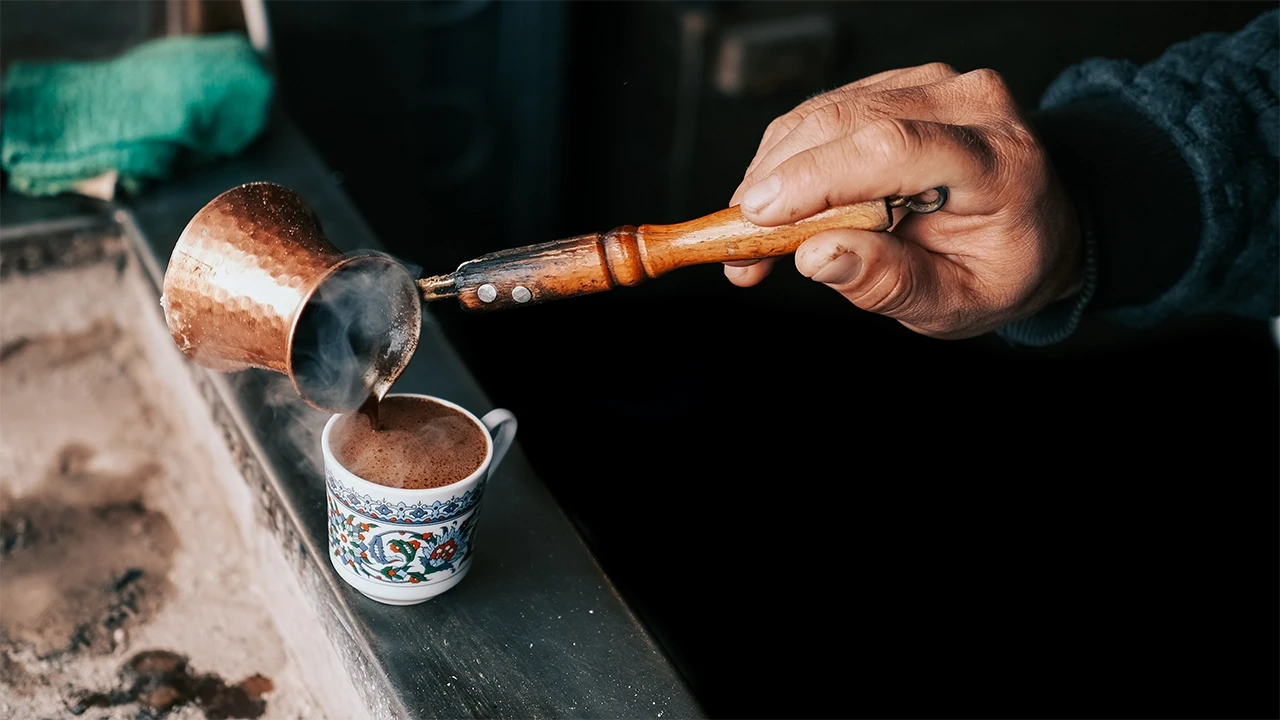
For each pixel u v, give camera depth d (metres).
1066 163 1.27
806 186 0.98
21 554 1.45
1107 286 1.29
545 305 2.98
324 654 1.25
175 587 1.44
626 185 3.07
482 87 2.82
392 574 1.12
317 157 1.91
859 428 2.77
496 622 1.16
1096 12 3.01
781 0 2.80
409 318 1.03
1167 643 2.30
